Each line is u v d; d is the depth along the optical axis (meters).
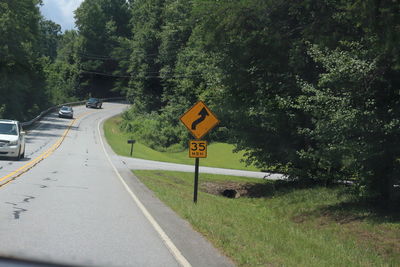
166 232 9.09
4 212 10.20
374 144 13.61
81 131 58.09
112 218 10.33
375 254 9.85
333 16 18.19
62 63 127.25
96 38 124.19
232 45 23.67
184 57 67.56
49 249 7.17
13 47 57.62
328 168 20.67
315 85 20.17
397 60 11.97
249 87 24.72
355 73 14.01
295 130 22.56
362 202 16.36
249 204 20.27
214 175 29.38
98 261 6.65
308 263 7.44
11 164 22.67
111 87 125.56
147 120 69.19
